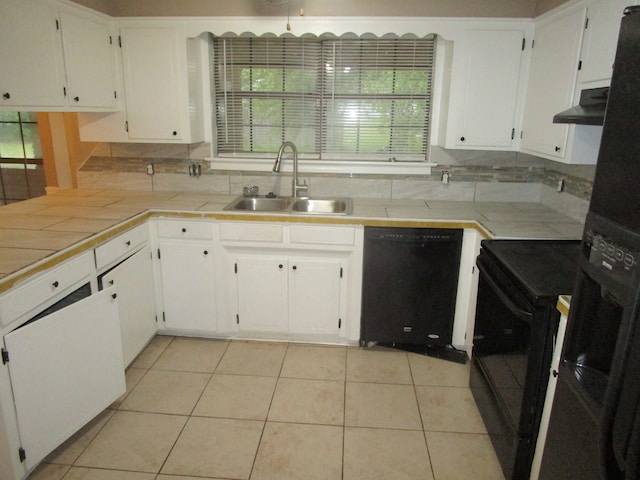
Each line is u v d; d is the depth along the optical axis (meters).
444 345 2.86
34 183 4.37
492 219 2.66
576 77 2.18
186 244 2.78
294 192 3.14
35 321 1.76
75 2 2.53
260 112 3.24
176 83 2.92
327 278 2.79
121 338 2.43
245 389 2.48
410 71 3.10
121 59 2.91
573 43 2.22
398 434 2.16
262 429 2.17
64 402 1.92
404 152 3.26
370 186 3.23
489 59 2.77
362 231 2.67
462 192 3.20
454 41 2.78
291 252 2.77
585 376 1.25
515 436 1.74
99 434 2.12
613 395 0.97
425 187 3.21
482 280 2.23
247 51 3.13
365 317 2.81
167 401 2.37
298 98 3.20
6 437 1.66
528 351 1.64
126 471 1.91
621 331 0.96
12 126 4.23
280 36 2.95
